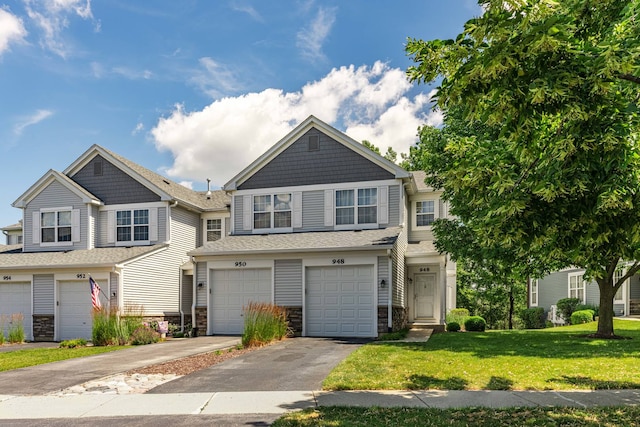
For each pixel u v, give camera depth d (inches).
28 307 833.5
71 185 909.2
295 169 828.6
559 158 237.8
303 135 830.5
